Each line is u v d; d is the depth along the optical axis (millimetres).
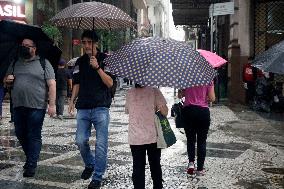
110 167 6520
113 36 32188
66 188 5289
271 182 5805
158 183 4449
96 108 5305
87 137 5406
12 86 5750
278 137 9828
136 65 3914
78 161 6922
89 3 5457
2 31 5680
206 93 5969
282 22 18438
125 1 51438
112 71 3982
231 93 19266
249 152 7969
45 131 10547
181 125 6121
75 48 31594
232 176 6109
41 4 24609
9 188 5230
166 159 7219
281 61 5016
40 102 5738
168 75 3785
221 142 9062
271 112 15562
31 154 5793
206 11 29266
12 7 21703
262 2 18531
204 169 6500
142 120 4316
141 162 4367
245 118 13547
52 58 6102
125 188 5352
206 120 5969
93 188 5199
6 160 6945
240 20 18891
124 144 8656
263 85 15648
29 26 5672
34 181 5594
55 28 22172
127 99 4484
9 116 13914
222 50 26703
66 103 19266
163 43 4047
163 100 4359
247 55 18734
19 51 5746
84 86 5363
